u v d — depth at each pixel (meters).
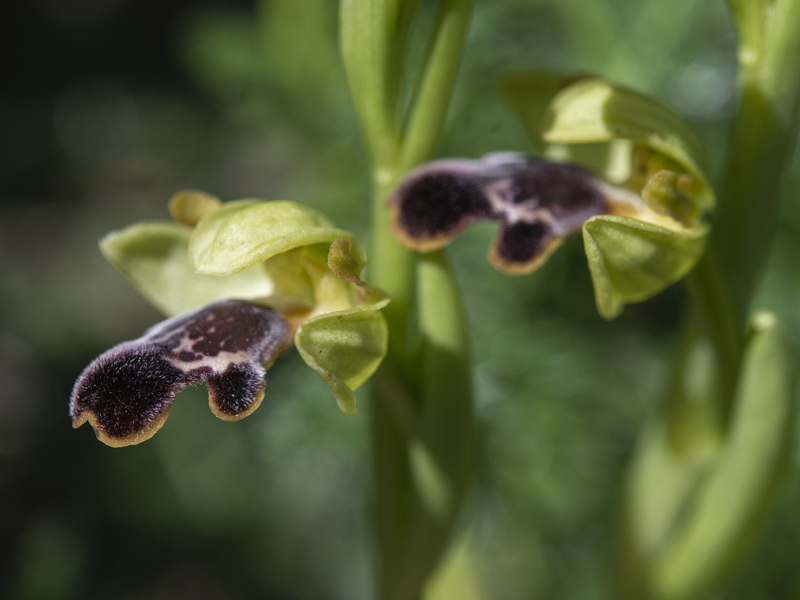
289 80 0.20
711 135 0.19
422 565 0.14
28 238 0.37
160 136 0.36
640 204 0.13
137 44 0.40
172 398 0.12
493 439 0.19
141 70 0.40
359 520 0.22
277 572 0.26
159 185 0.38
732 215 0.14
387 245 0.13
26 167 0.39
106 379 0.12
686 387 0.14
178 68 0.39
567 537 0.19
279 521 0.25
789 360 0.14
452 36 0.13
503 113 0.19
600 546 0.19
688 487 0.14
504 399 0.19
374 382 0.13
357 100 0.13
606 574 0.15
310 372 0.19
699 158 0.13
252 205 0.12
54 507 0.28
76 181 0.39
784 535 0.18
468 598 0.17
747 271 0.14
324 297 0.13
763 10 0.13
